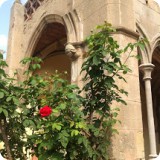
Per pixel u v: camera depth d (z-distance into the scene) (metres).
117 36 4.46
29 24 8.09
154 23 6.67
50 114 2.83
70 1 6.22
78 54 5.07
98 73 3.37
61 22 6.55
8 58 7.99
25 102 3.30
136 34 4.65
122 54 4.36
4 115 3.00
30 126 3.05
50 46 8.68
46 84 3.31
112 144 3.86
